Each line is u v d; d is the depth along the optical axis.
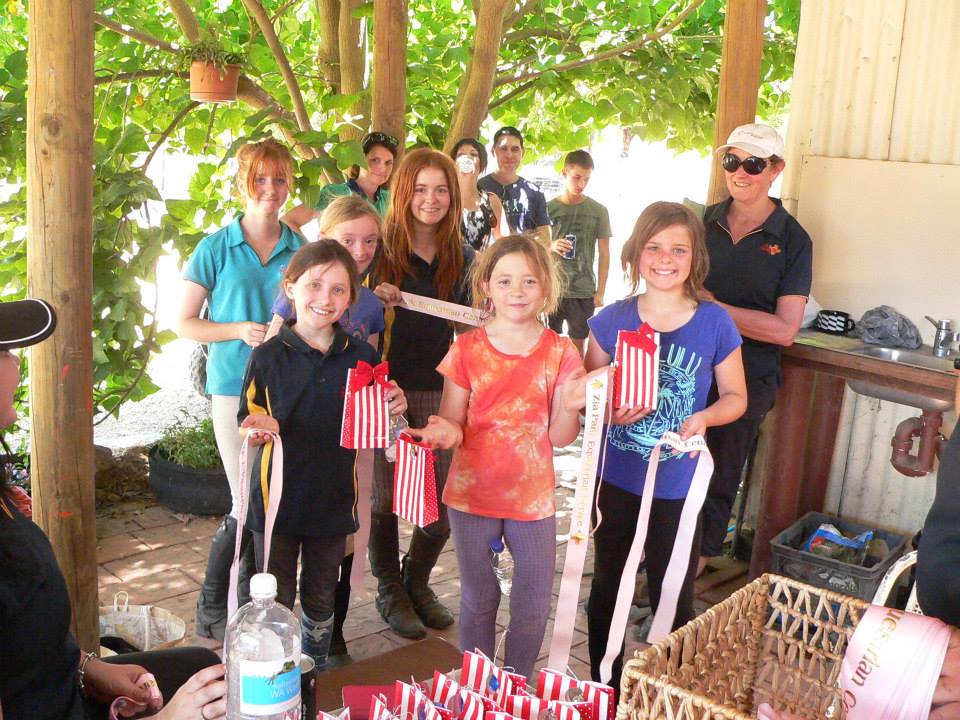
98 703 2.12
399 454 2.68
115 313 4.42
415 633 3.76
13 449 4.98
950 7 4.05
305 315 2.93
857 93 4.34
